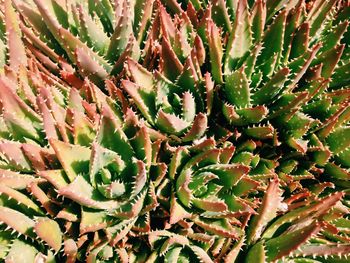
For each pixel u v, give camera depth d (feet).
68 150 1.21
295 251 1.30
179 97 1.43
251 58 1.43
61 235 1.25
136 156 1.31
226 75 1.48
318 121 1.43
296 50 1.55
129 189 1.27
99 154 1.20
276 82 1.37
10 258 1.17
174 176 1.35
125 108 1.43
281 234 1.36
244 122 1.46
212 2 1.55
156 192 1.32
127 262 1.23
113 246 1.25
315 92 1.44
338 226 1.44
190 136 1.38
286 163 1.49
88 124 1.31
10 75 1.44
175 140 1.41
